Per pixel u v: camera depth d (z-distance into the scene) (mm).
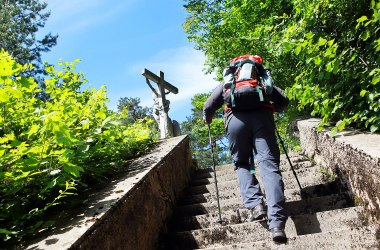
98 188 2969
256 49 7582
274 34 4953
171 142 5520
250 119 3201
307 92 3797
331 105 3689
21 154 2080
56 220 2260
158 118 7203
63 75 3855
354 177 3123
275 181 2922
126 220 2561
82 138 3000
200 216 3611
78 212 2346
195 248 3102
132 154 4691
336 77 3650
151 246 2971
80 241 1878
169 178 4250
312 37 3537
